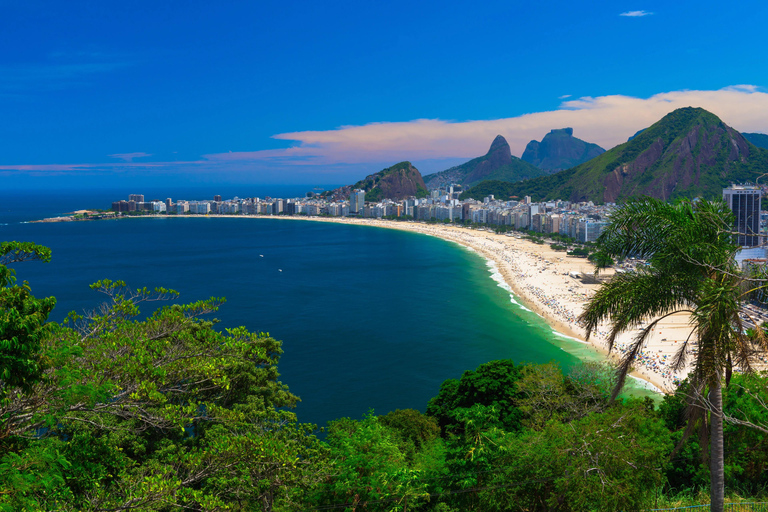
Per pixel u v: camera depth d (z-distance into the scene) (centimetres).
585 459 2384
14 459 1438
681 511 2512
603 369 4400
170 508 2003
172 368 2141
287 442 2486
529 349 9219
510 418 4003
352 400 7088
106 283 2383
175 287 15412
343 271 18438
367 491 2345
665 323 10044
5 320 1357
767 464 3011
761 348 1877
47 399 1609
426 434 4000
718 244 1995
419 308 12481
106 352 1916
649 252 2089
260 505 2531
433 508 2550
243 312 12162
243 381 3372
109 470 1992
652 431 2930
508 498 2491
